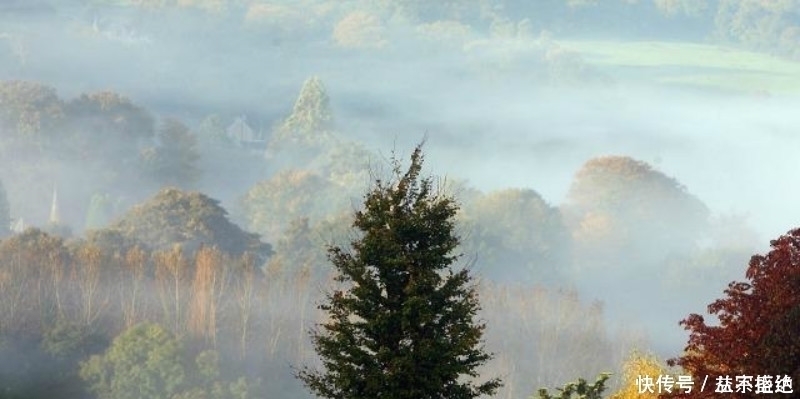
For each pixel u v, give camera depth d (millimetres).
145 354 167250
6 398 176250
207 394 164500
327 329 55438
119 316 191875
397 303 54344
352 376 53750
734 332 50531
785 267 50375
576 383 61031
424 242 54938
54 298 194250
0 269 198625
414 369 52719
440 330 54531
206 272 195625
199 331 182250
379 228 54625
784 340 49438
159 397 164125
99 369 170250
